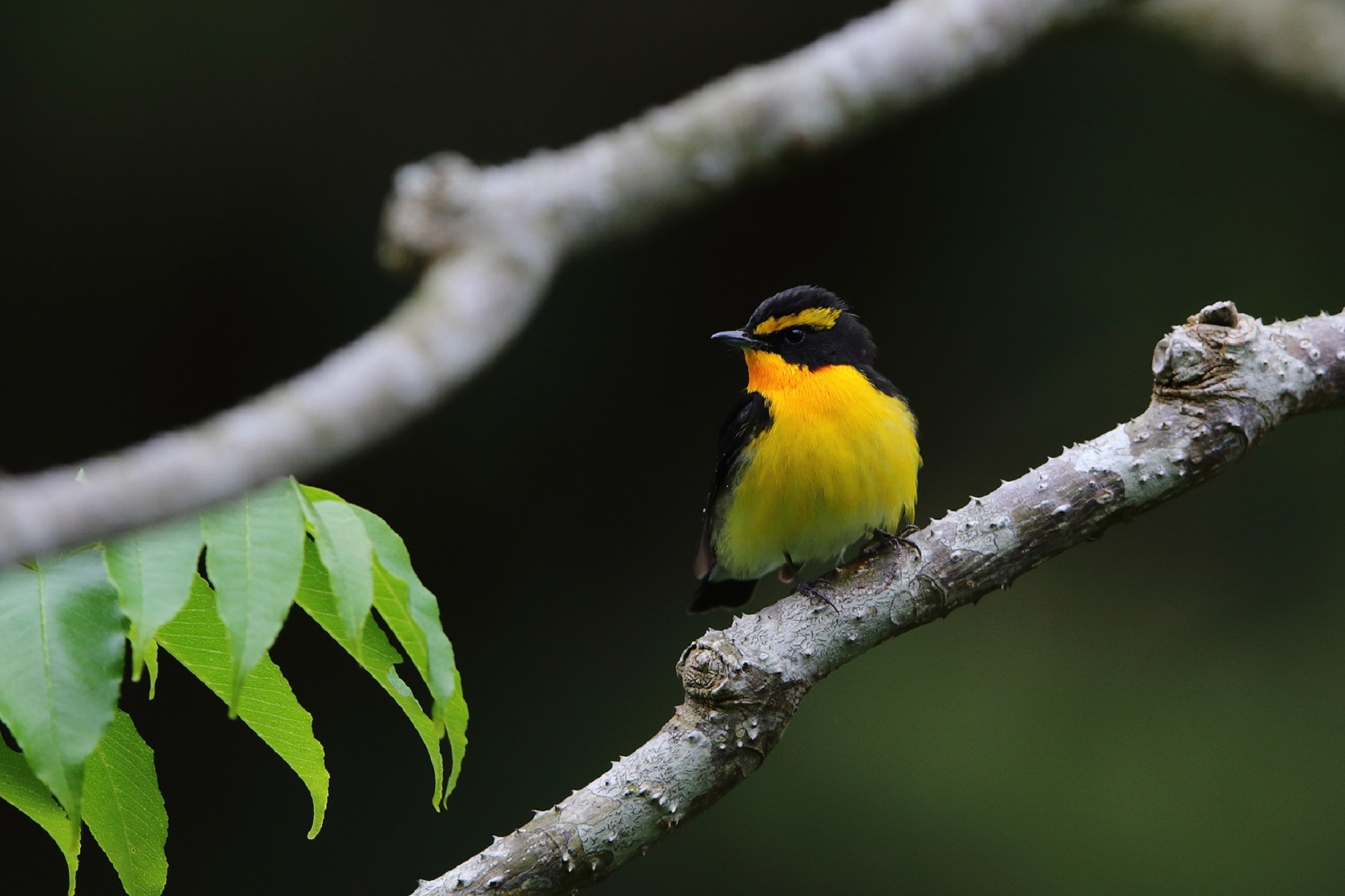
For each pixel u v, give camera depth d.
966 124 14.48
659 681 13.77
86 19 12.88
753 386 7.95
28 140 13.24
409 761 12.99
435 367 2.56
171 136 13.52
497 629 13.97
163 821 4.00
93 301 13.77
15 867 12.17
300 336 14.02
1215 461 5.14
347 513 3.46
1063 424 13.91
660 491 14.37
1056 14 4.19
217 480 2.28
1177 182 14.19
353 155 13.80
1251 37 6.50
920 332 14.57
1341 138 13.27
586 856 4.52
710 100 3.34
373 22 13.45
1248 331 5.21
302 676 12.95
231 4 13.09
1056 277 14.36
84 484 2.20
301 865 12.62
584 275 14.41
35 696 3.23
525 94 13.93
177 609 3.15
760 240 14.66
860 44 3.77
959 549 5.09
